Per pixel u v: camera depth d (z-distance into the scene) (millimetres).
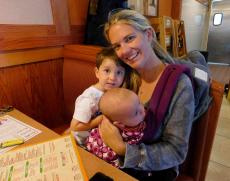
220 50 5090
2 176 561
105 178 539
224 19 4691
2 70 1211
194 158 947
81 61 1422
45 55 1429
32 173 568
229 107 2730
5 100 1265
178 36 2547
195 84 756
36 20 1335
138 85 904
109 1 1502
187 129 709
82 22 1670
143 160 692
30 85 1387
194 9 3848
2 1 1144
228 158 1745
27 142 727
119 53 802
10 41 1201
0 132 793
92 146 779
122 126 711
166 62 860
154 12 2535
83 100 918
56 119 1637
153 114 725
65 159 623
